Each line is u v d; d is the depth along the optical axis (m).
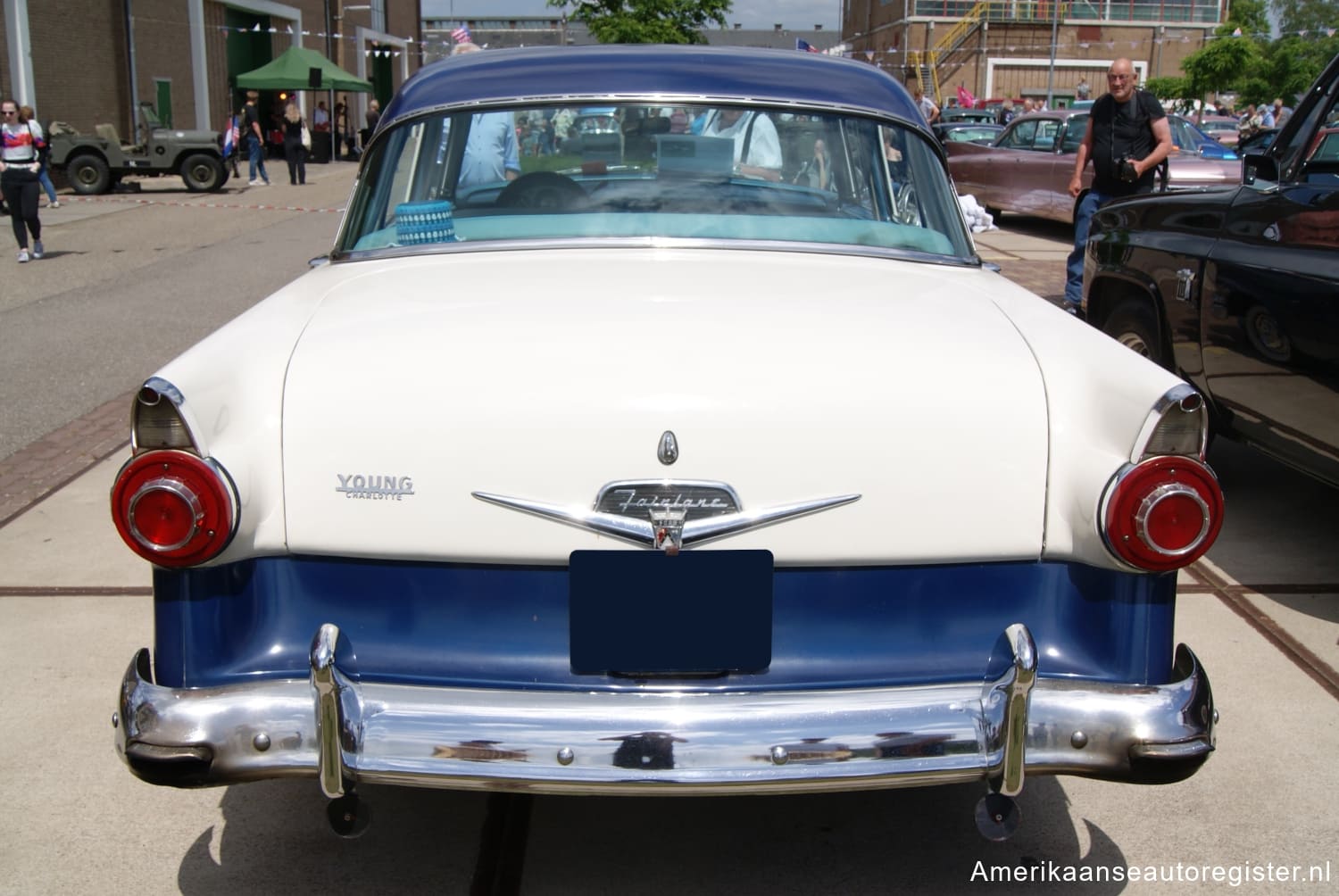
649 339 2.31
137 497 2.10
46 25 24.05
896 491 2.20
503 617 2.23
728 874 2.67
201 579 2.20
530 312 2.45
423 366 2.26
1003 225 16.02
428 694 2.17
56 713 3.31
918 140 3.29
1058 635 2.29
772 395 2.19
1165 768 2.17
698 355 2.27
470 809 2.93
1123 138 8.15
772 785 2.09
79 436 5.95
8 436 5.93
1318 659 3.71
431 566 2.23
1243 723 3.33
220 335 2.47
